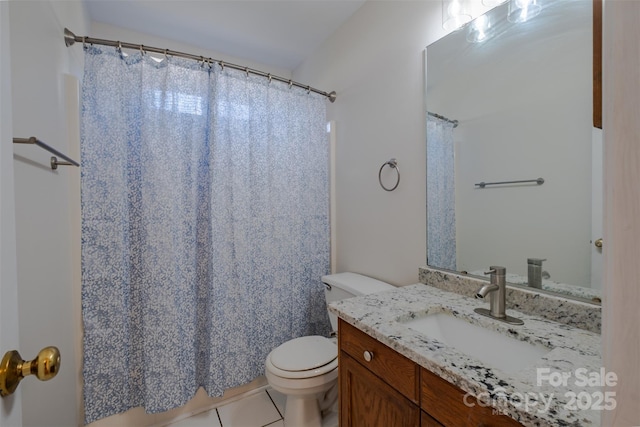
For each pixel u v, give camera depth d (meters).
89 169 1.34
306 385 1.29
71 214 1.29
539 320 0.90
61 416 1.10
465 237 1.20
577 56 0.88
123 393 1.42
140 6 1.66
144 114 1.44
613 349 0.31
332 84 2.01
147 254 1.44
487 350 0.89
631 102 0.29
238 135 1.70
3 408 0.42
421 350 0.72
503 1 1.05
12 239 0.46
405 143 1.46
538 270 0.98
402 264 1.50
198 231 1.61
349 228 1.90
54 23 1.09
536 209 0.98
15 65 0.77
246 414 1.60
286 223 1.89
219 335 1.59
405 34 1.45
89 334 1.34
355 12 1.77
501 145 1.07
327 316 2.04
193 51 2.12
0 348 0.41
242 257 1.69
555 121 0.93
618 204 0.30
